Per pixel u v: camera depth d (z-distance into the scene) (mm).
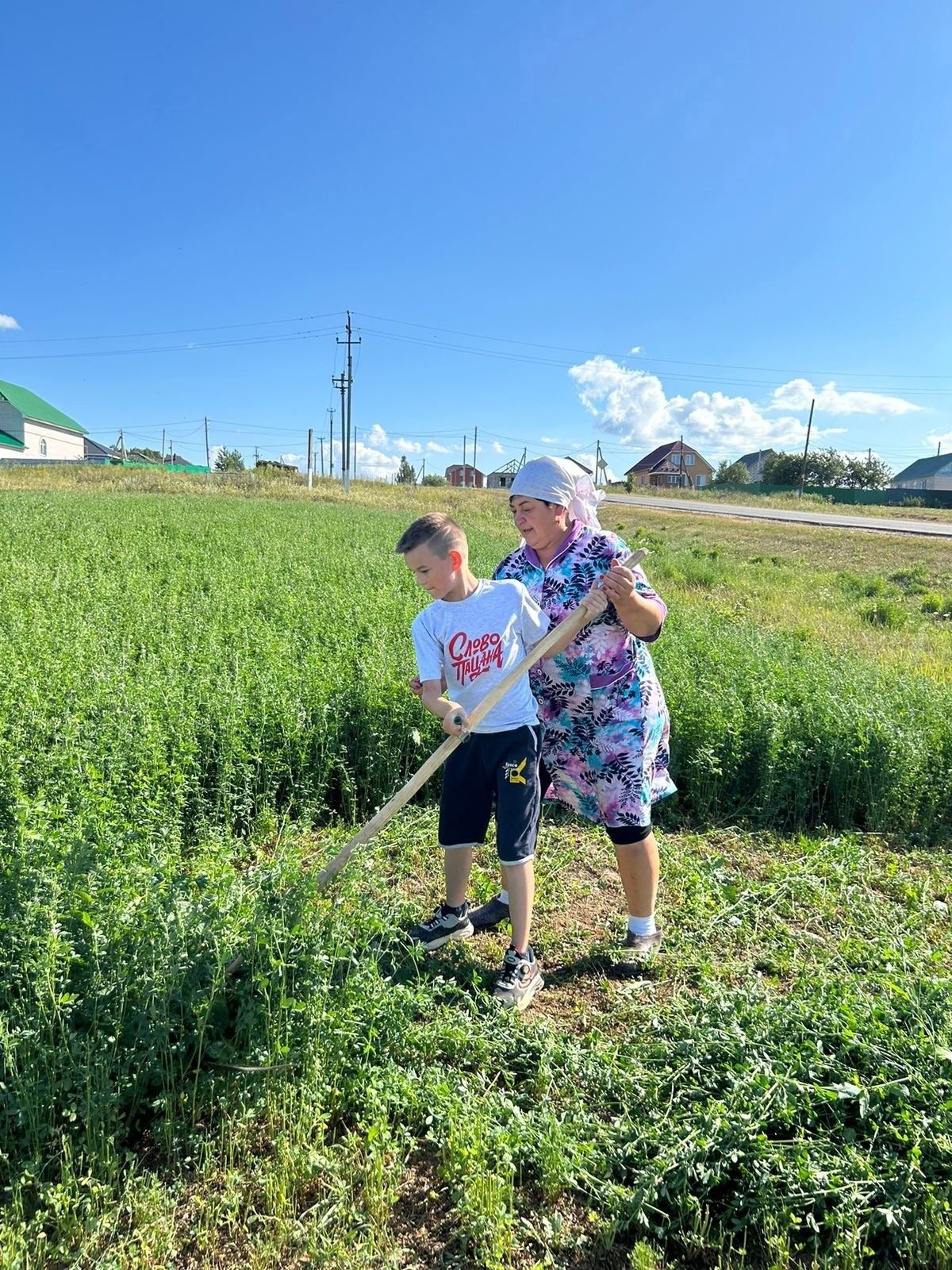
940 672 9461
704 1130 2572
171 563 13414
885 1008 2994
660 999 3502
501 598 3449
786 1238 2316
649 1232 2420
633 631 3428
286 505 33438
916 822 5633
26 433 64625
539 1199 2518
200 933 2869
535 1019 3297
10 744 4656
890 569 21609
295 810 5309
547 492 3510
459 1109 2646
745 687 6727
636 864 3666
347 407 50000
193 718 5293
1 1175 2422
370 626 8242
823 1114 2682
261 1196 2469
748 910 4207
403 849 4664
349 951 3051
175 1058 2762
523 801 3398
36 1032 2539
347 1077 2805
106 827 3570
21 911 2785
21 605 8922
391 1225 2416
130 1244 2299
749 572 20266
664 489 67312
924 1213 2359
